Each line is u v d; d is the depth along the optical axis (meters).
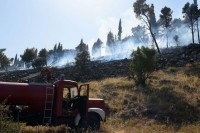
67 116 15.31
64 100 15.62
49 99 14.96
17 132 9.81
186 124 18.39
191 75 32.81
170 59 44.97
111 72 43.41
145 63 30.11
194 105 22.14
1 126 9.44
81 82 39.16
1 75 59.44
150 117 20.73
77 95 15.86
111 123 18.83
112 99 25.73
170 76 33.56
